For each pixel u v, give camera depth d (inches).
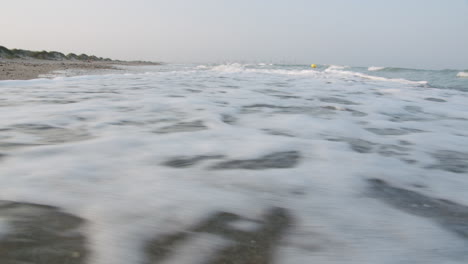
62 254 37.3
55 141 86.4
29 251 37.5
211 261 38.1
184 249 39.9
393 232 45.6
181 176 63.1
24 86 237.6
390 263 38.7
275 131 108.6
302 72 586.9
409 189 61.7
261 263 38.0
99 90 218.8
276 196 55.7
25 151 75.8
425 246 42.4
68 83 269.9
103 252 38.1
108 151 78.2
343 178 65.1
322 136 103.9
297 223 47.1
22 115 123.6
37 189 54.2
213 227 45.1
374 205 53.9
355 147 91.0
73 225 43.4
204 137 96.1
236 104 170.6
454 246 42.7
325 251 40.6
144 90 224.8
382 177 67.1
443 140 106.0
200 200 52.7
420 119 148.1
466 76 603.8
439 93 269.0
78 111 135.0
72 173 62.1
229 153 80.3
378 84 343.3
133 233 42.3
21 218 44.5
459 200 57.7
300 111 154.6
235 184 60.0
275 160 75.5
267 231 44.7
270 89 259.1
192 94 207.6
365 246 41.9
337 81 367.9
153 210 48.6
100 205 49.3
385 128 123.5
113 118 122.8
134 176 62.1
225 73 508.1
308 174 66.3
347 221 48.3
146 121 119.2
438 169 74.5
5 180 57.6
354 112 158.6
